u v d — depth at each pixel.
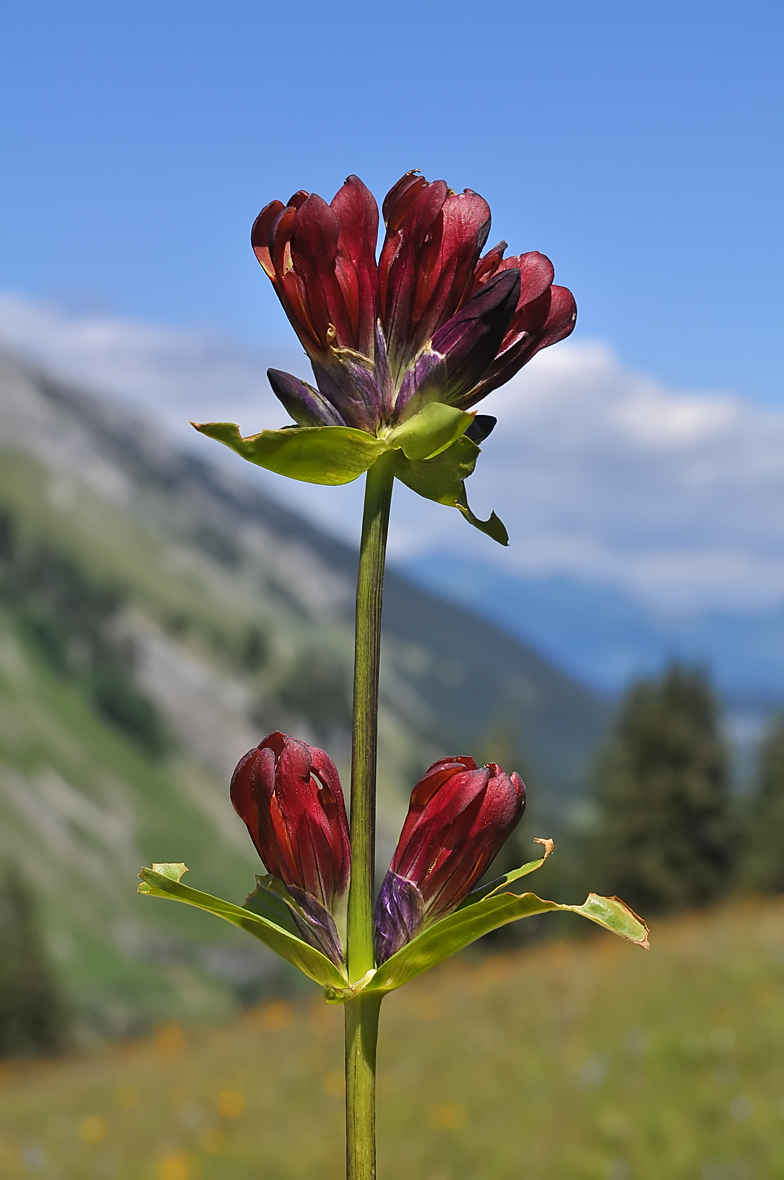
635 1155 9.19
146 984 89.12
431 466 1.75
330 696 152.62
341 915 1.74
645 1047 11.77
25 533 172.62
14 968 49.38
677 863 48.91
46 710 125.19
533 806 59.31
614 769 50.62
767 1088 9.98
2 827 102.88
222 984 94.94
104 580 169.12
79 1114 15.15
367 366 1.75
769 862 50.34
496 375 1.86
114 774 121.12
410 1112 11.63
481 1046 13.85
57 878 99.88
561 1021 14.06
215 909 1.69
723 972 14.50
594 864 49.66
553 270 1.89
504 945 46.81
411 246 1.76
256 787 1.76
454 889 1.76
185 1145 12.41
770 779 54.25
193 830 119.44
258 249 1.80
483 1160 9.80
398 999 19.56
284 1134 12.27
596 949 20.78
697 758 49.38
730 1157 8.98
